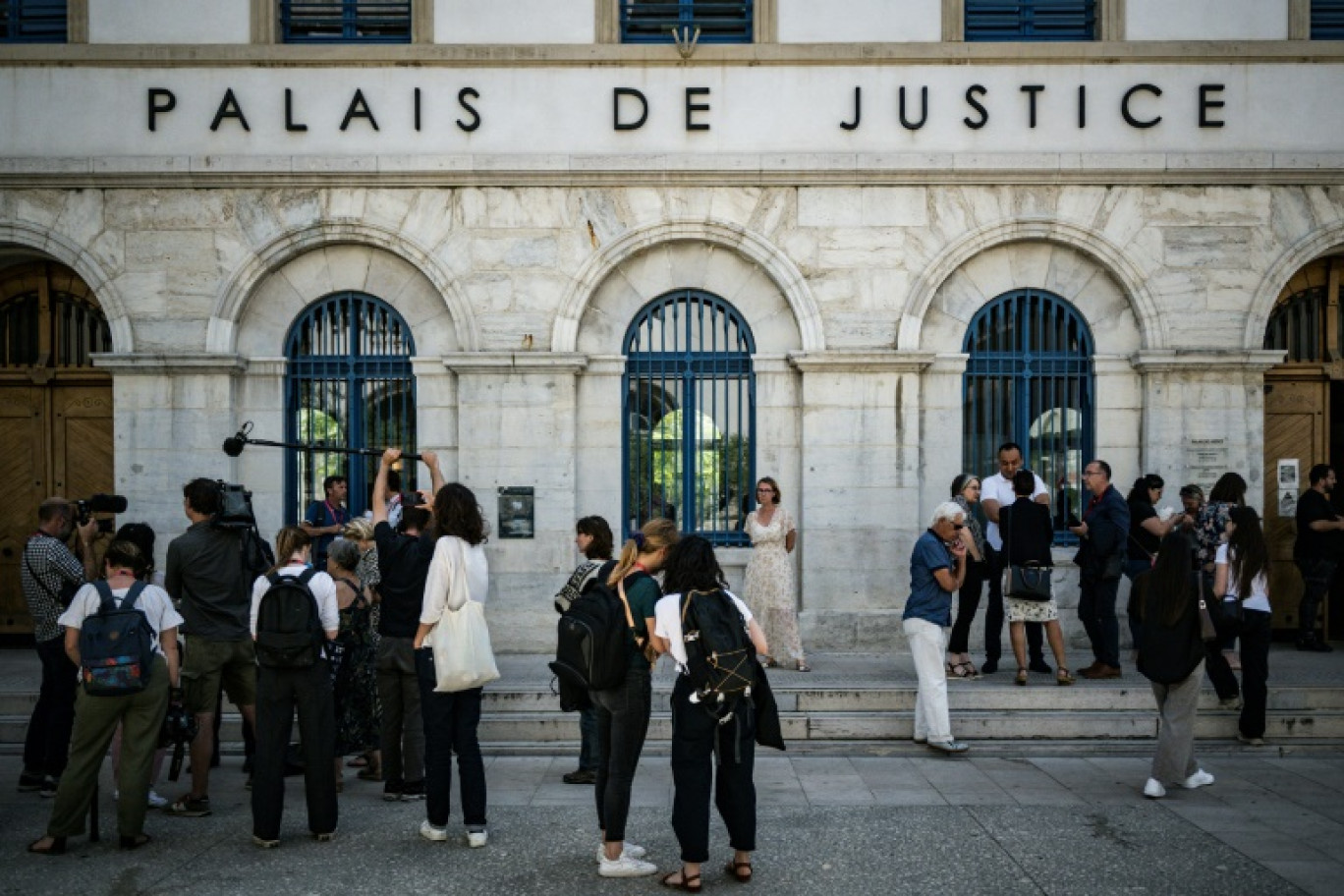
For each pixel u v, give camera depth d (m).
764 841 6.47
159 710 6.46
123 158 10.69
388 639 7.18
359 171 10.73
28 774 7.55
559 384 10.78
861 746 8.57
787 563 10.03
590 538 7.45
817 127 10.86
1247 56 10.81
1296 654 10.89
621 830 5.89
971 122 10.83
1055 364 11.09
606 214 10.86
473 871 5.97
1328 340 11.88
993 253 11.02
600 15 10.90
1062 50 10.78
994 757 8.43
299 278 11.01
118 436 10.71
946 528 8.30
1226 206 10.85
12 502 11.73
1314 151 10.81
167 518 10.73
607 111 10.86
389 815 6.99
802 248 10.84
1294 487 11.86
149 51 10.73
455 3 10.89
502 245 10.85
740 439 11.10
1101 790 7.52
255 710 6.43
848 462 10.76
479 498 10.77
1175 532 7.30
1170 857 6.16
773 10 10.88
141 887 5.76
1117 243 10.85
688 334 11.07
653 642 5.88
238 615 7.19
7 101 10.77
